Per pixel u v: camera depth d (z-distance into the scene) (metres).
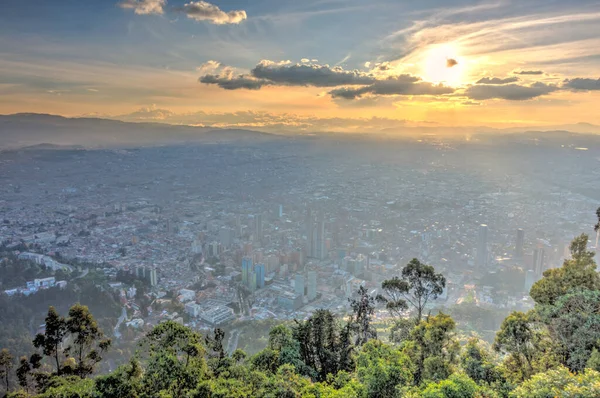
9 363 16.97
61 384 13.83
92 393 12.27
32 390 17.42
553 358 15.91
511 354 17.42
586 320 15.14
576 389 10.50
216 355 16.78
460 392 12.70
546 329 17.23
